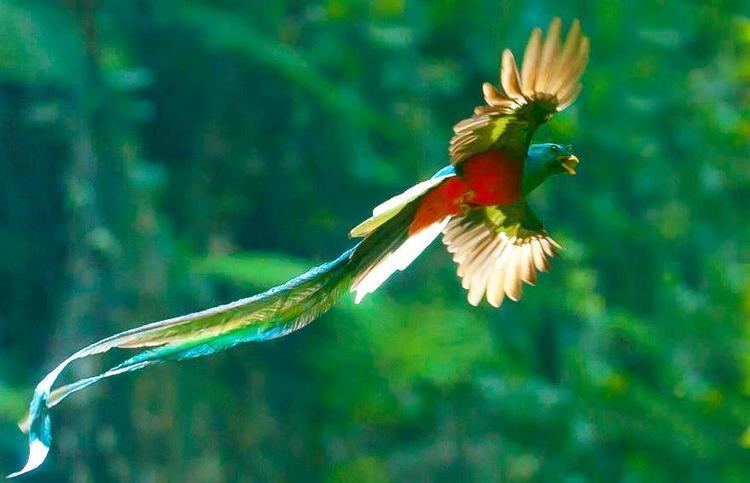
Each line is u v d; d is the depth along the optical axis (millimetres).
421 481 23953
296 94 25031
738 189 28438
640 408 24828
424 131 25656
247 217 25578
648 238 27703
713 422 25453
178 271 22609
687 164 28203
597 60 27828
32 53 21688
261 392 23438
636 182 27812
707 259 27141
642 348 26453
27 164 23781
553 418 24266
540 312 25359
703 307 26406
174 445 22078
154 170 22688
